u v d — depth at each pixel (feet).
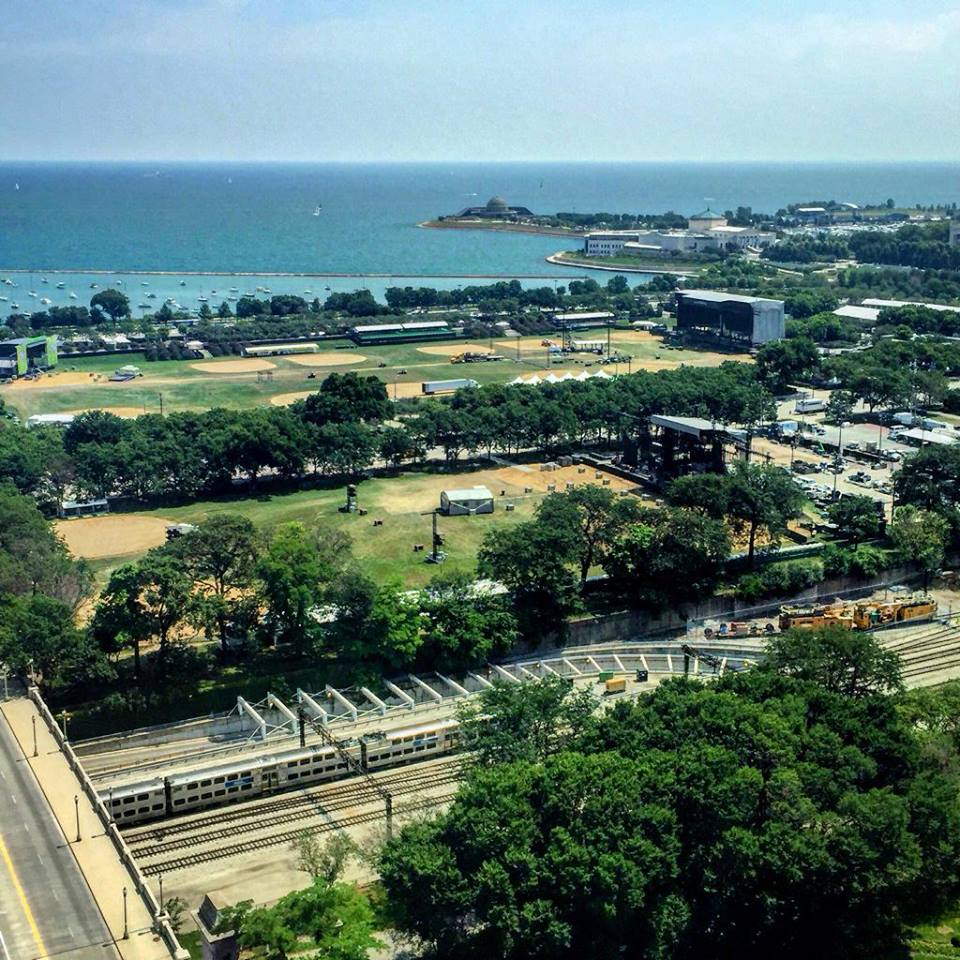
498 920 569.23
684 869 617.62
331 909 579.48
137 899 580.71
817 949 644.27
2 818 652.07
